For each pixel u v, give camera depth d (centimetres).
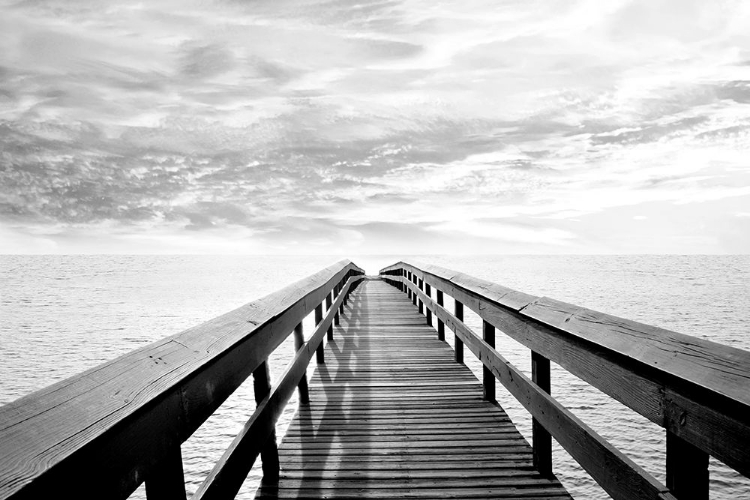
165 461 133
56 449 85
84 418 97
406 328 802
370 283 2131
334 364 547
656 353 142
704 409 119
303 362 334
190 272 14988
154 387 121
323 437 334
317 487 264
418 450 311
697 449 133
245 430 193
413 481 269
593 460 179
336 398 422
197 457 1482
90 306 5775
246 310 222
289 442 326
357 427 353
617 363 165
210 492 154
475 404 402
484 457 299
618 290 7144
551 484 263
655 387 142
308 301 386
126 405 108
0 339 3672
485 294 339
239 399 1981
